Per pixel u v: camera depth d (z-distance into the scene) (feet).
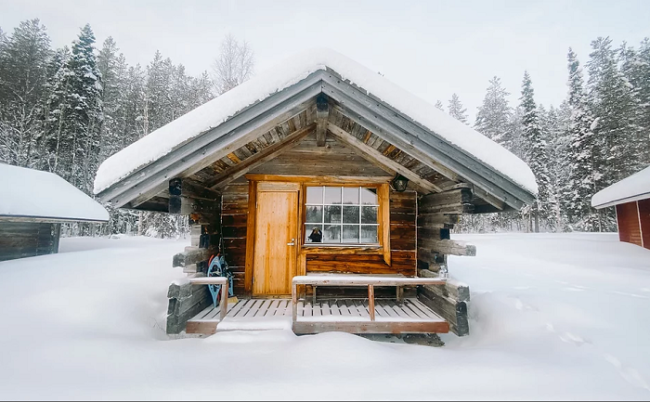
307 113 13.58
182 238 68.54
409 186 17.71
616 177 64.95
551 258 37.88
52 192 35.06
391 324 12.30
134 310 13.43
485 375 7.97
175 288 11.44
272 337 10.63
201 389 7.26
